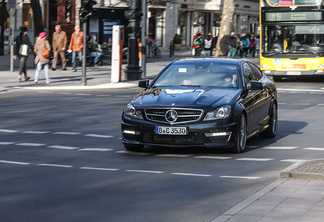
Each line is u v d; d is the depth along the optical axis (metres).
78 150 11.95
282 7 29.95
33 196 7.93
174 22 64.94
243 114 11.41
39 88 25.47
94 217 6.86
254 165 10.17
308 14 29.66
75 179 9.08
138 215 6.93
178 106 10.85
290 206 6.97
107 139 13.35
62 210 7.18
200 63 12.69
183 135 10.76
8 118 16.83
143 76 32.06
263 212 6.73
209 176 9.23
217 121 10.75
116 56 28.73
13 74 31.73
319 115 17.52
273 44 30.38
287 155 11.16
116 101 21.25
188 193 8.05
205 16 71.94
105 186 8.55
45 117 17.00
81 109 18.84
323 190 7.74
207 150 11.79
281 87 27.88
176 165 10.25
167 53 60.12
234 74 12.16
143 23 32.12
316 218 6.44
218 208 7.21
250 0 83.06
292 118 16.91
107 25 50.06
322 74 29.70
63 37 34.59
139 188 8.40
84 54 26.98
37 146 12.44
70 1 52.53
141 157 11.11
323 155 11.12
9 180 9.02
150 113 11.06
